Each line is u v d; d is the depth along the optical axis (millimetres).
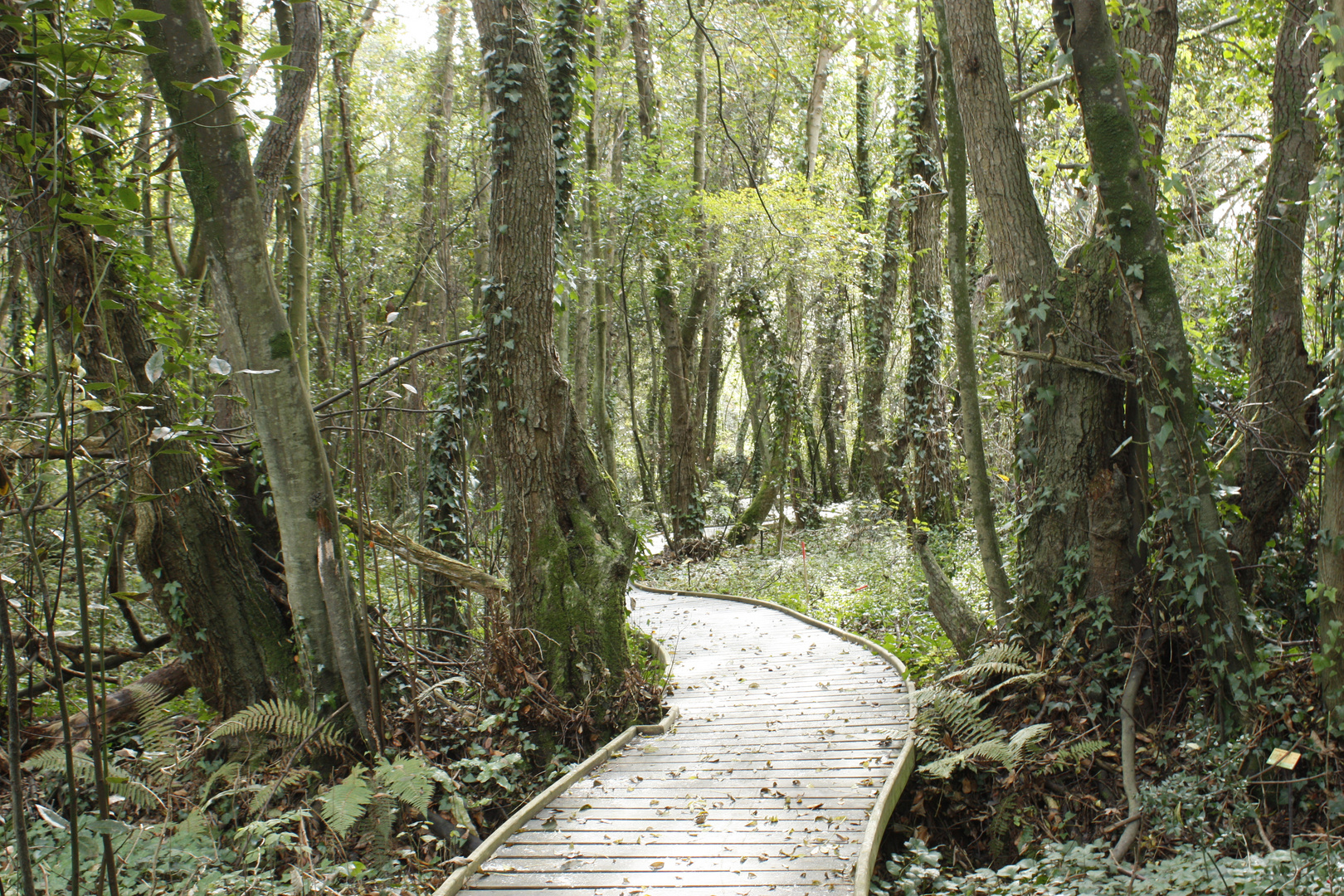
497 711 7520
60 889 4500
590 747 7523
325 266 14242
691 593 15984
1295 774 5484
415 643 8547
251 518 7363
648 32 20703
